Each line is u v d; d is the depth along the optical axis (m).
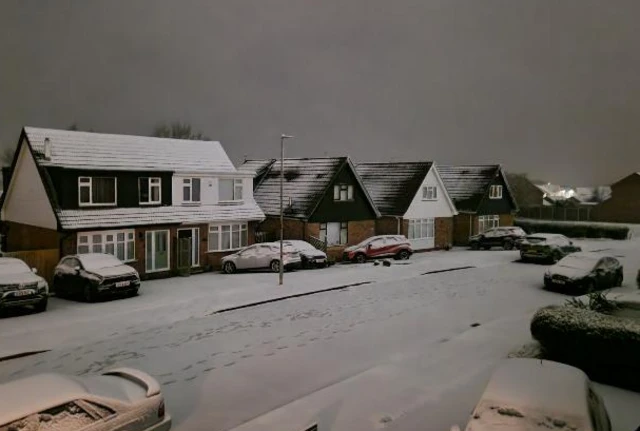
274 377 12.06
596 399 7.34
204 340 15.14
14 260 19.91
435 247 39.91
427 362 12.65
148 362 13.23
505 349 13.54
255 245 28.30
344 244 34.34
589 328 11.09
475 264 30.64
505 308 19.17
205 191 29.55
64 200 24.55
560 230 49.59
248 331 16.09
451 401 10.19
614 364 10.79
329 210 33.53
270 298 20.52
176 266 27.52
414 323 16.98
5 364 13.21
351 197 34.78
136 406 7.91
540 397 6.81
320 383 11.66
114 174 26.03
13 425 6.57
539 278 25.80
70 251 24.22
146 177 27.30
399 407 10.02
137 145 29.11
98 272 20.62
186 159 30.06
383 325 16.73
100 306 19.58
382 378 11.59
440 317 17.81
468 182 44.41
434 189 39.78
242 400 10.75
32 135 26.02
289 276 26.09
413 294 21.78
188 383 11.74
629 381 10.62
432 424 9.23
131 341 15.09
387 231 38.06
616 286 23.25
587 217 63.00
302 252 28.78
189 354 13.85
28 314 18.33
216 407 10.40
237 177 31.09
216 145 32.59
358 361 13.14
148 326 16.70
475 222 43.16
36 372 12.62
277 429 9.21
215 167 30.75
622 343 10.68
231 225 30.41
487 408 6.80
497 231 39.97
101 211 25.48
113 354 13.91
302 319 17.56
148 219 26.50
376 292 22.20
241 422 9.70
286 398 10.84
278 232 33.88
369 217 35.81
